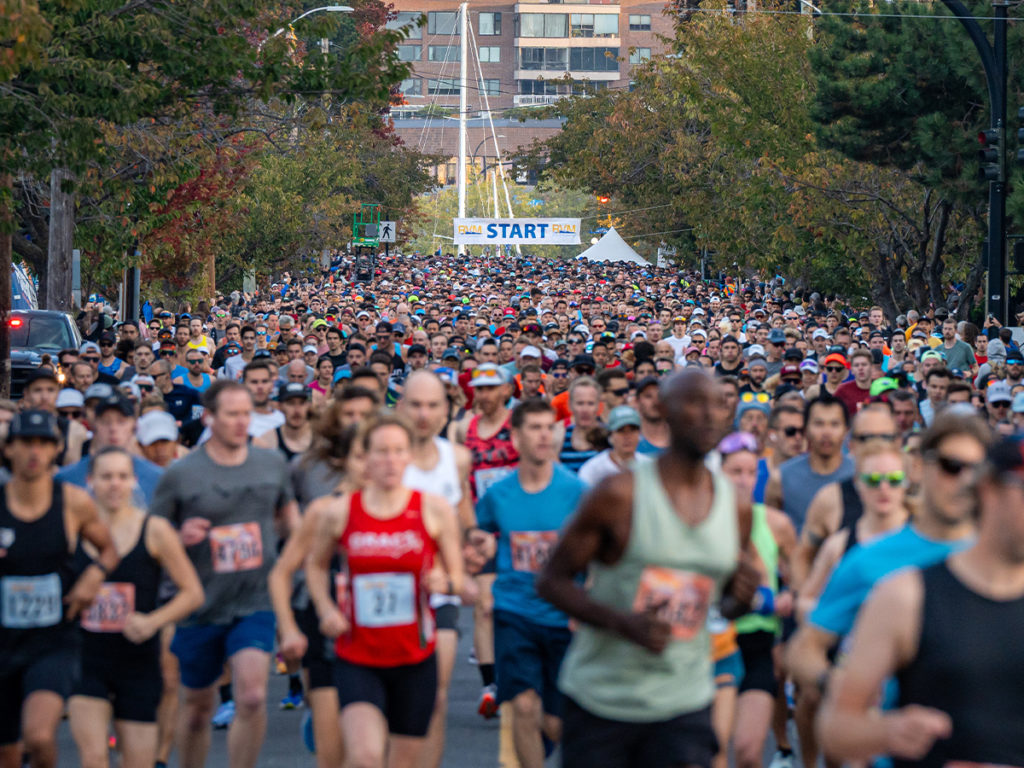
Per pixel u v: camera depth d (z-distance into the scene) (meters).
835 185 112.12
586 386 29.75
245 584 21.86
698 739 14.73
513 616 21.73
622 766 14.88
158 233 112.75
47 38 41.06
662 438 29.22
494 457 28.53
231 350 59.50
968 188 87.06
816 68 99.31
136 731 20.20
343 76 59.88
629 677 14.65
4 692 19.67
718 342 60.06
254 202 165.62
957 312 103.69
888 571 13.00
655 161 189.88
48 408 32.53
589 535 14.20
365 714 18.17
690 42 135.88
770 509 22.45
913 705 11.58
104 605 20.17
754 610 18.86
